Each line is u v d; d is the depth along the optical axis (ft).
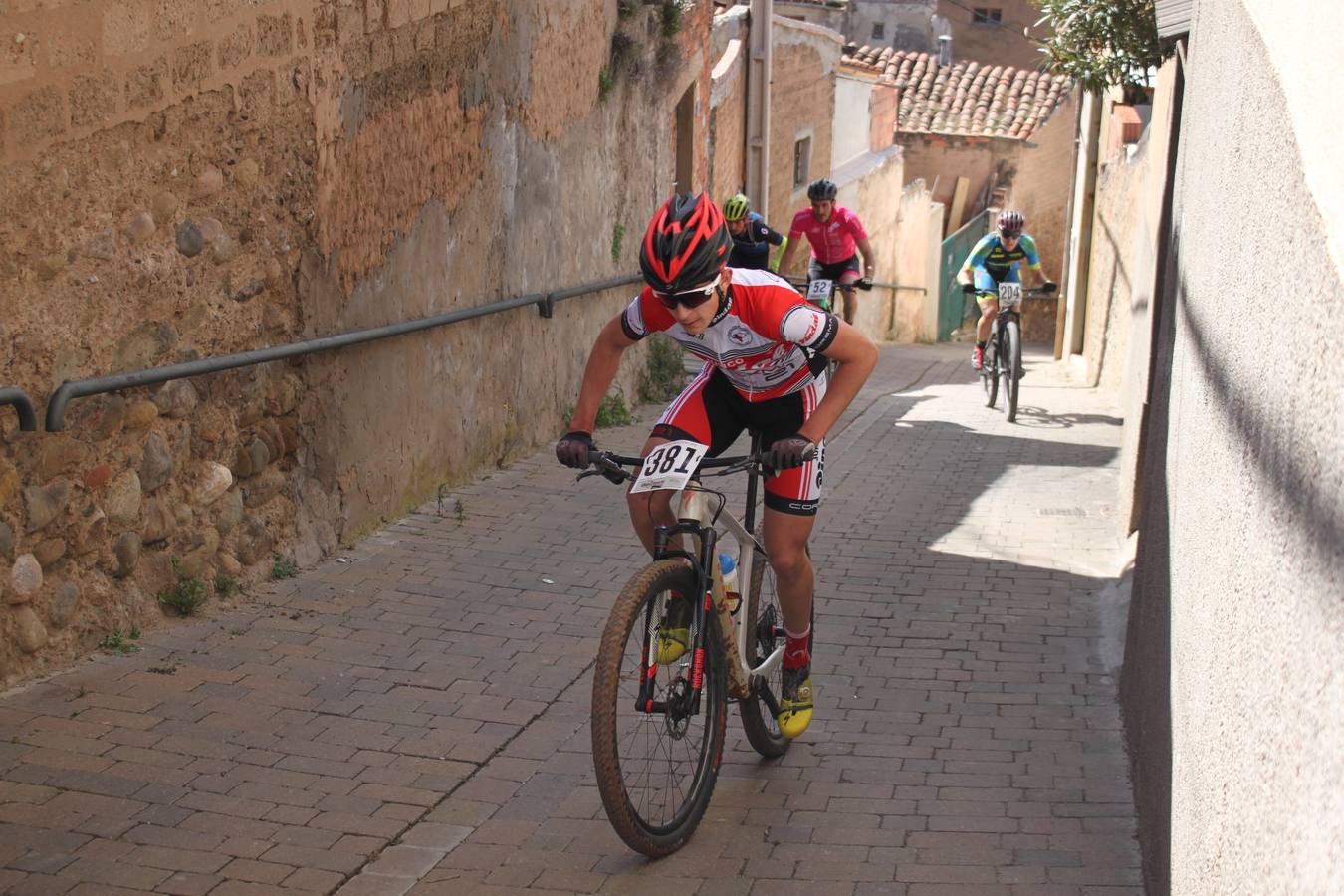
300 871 11.74
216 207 17.66
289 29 18.79
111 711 14.57
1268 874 5.86
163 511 17.06
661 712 12.00
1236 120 9.96
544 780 13.88
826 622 19.04
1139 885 11.61
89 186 15.42
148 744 13.93
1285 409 6.42
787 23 60.13
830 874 11.94
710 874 11.96
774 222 61.67
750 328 12.25
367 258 21.30
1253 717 6.56
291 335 19.45
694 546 12.46
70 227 15.19
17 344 14.57
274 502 19.42
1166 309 16.85
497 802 13.33
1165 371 15.51
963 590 20.65
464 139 24.43
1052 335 89.81
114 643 16.17
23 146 14.43
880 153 80.79
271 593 18.71
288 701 15.31
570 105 29.50
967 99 92.79
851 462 30.30
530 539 22.26
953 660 17.61
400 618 18.25
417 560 20.77
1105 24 39.63
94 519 15.85
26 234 14.58
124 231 16.03
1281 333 6.73
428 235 23.35
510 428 27.37
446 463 24.57
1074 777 13.99
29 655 15.12
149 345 16.58
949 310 91.20
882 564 21.95
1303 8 6.93
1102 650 18.01
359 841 12.34
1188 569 10.06
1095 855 12.20
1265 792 6.10
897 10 109.70
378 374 21.84
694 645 12.26
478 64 24.75
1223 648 7.79
